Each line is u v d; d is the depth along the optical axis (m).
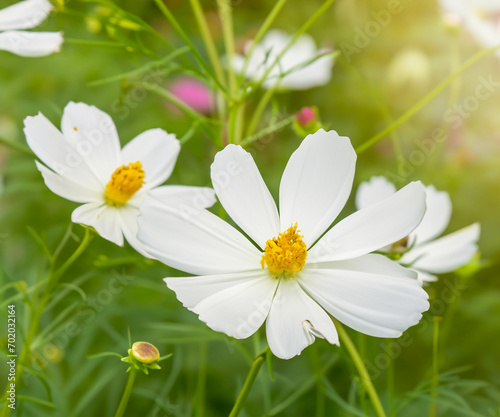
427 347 0.61
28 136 0.45
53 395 0.53
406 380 0.60
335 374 0.57
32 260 0.60
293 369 0.59
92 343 0.59
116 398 0.57
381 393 0.58
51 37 0.46
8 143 0.47
